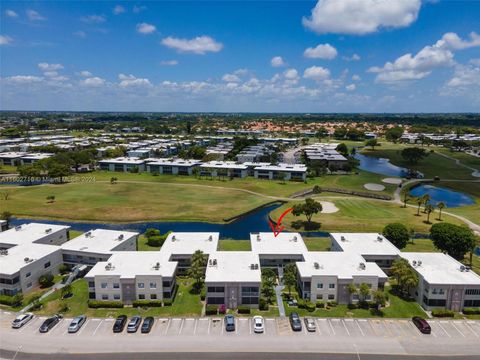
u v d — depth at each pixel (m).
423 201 134.62
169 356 56.31
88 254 84.81
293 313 66.38
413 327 64.56
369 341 60.41
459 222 127.56
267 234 97.44
